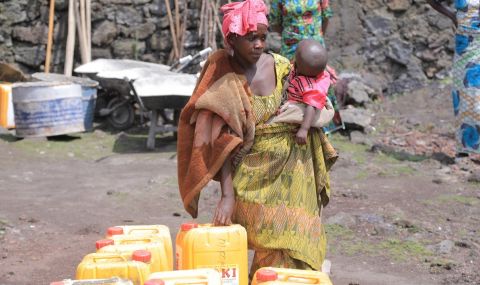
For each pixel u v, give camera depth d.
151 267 5.27
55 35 18.23
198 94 5.23
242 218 5.42
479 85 11.88
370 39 18.22
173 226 9.46
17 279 7.52
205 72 5.29
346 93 16.88
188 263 5.16
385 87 17.98
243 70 5.30
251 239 5.41
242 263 5.21
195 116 5.27
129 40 18.34
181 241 5.36
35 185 11.77
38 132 15.32
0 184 11.77
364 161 12.92
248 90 5.25
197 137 5.21
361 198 10.57
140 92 14.02
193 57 15.59
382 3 18.12
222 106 5.11
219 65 5.24
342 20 18.27
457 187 11.21
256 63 5.34
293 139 5.43
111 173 12.62
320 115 5.43
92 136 15.92
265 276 4.72
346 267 7.94
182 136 5.37
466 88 11.96
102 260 5.09
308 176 5.48
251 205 5.38
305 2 12.75
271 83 5.36
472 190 11.04
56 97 15.26
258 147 5.38
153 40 18.38
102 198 10.87
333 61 18.33
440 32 17.88
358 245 8.63
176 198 10.84
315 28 12.90
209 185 11.24
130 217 9.91
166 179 11.81
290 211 5.36
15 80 17.64
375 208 10.00
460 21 11.80
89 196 10.99
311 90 5.30
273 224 5.34
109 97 16.92
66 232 9.23
